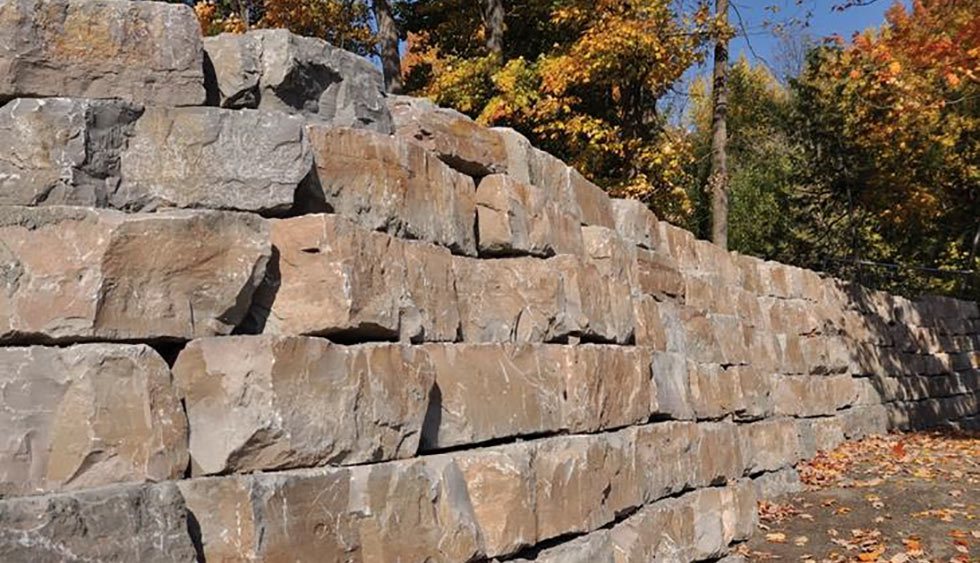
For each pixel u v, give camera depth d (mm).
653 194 15586
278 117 4039
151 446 3332
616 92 16562
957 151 21875
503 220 5391
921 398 15828
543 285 5586
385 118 4820
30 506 2801
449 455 4504
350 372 3918
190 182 3830
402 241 4469
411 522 4035
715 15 14977
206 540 3352
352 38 16766
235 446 3508
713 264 9625
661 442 6758
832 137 21750
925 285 22359
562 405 5539
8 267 3330
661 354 7238
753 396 9406
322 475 3699
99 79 3738
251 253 3797
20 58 3586
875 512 8664
